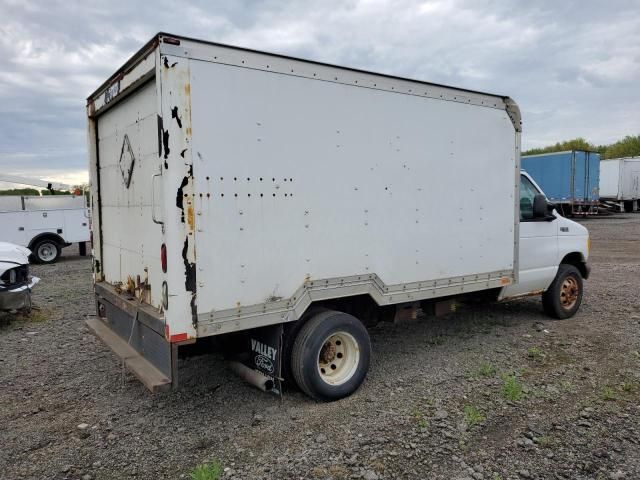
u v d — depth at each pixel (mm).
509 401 4262
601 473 3164
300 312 4121
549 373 4914
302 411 4152
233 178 3699
